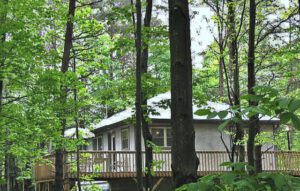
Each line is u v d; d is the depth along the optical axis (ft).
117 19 31.27
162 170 75.15
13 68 44.09
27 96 44.45
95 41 62.54
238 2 44.04
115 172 73.87
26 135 47.26
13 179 98.63
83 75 62.03
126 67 106.01
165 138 82.38
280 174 7.20
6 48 42.19
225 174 7.27
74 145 48.65
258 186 7.05
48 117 45.27
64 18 50.37
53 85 43.93
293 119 7.31
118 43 32.42
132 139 87.35
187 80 13.19
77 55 57.16
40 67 46.01
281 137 80.48
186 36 13.35
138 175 21.11
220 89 60.08
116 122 86.69
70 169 67.15
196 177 12.73
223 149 87.61
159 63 84.28
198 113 8.03
